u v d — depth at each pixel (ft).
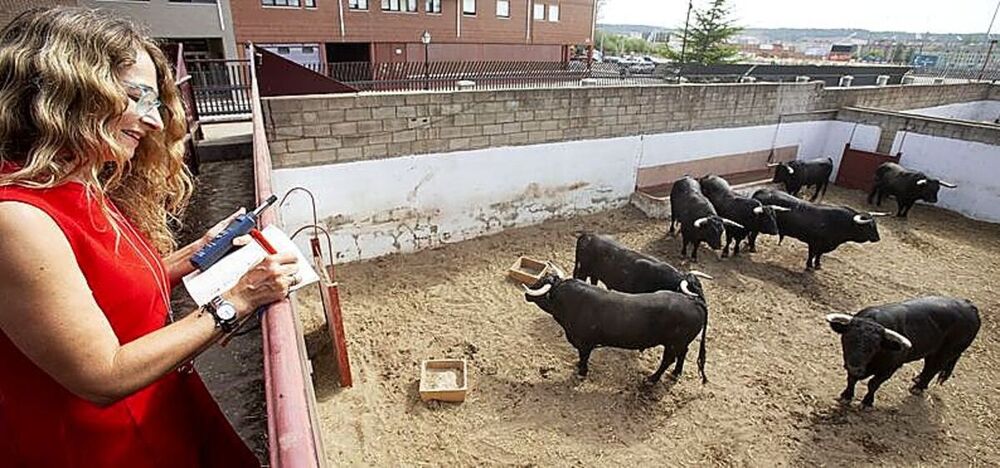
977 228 32.40
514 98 26.86
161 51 3.97
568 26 89.92
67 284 2.64
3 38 2.94
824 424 15.96
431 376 17.48
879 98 43.60
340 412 15.85
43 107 2.74
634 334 16.24
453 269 25.12
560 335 20.07
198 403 4.60
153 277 3.68
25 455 3.28
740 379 17.90
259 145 12.70
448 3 76.13
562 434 15.26
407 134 24.64
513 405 16.37
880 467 14.51
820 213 25.38
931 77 73.56
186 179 4.83
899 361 15.52
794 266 26.58
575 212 31.78
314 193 23.40
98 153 3.06
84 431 3.33
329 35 67.67
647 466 14.28
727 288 24.07
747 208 27.20
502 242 28.17
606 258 21.35
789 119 38.86
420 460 14.26
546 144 28.96
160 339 3.01
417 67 55.36
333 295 15.75
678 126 33.65
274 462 3.12
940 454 15.03
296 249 4.14
